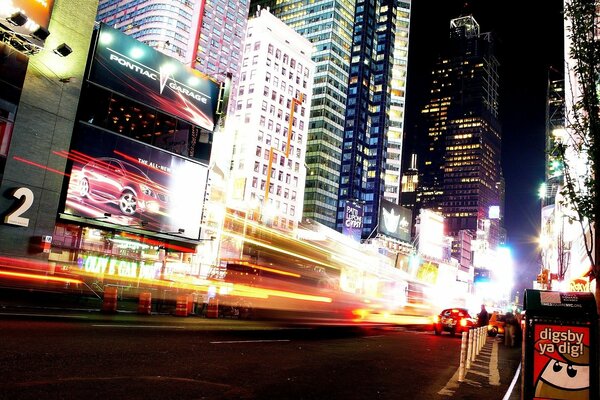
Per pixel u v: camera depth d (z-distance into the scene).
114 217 32.25
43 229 27.64
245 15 149.00
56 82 28.86
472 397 9.64
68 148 29.31
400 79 176.38
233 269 30.12
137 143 34.06
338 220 154.12
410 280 58.59
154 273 34.47
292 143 131.88
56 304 22.80
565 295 7.93
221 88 40.50
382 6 177.75
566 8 12.20
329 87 154.88
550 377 7.66
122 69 33.72
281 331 21.08
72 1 29.98
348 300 33.53
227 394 7.49
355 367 12.17
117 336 12.95
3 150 26.05
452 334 31.91
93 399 6.37
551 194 64.56
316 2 163.62
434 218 121.88
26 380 7.00
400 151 170.50
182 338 14.03
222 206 79.44
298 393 8.18
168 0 133.12
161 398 6.78
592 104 11.45
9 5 25.42
